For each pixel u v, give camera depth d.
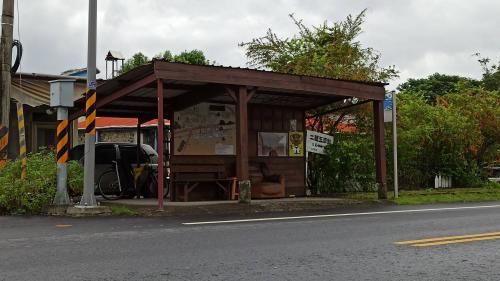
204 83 13.45
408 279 5.11
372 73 20.22
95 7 11.61
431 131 20.59
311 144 17.08
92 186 11.46
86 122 11.52
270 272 5.37
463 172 22.12
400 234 8.00
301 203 13.09
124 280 5.04
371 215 11.01
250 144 16.16
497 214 11.14
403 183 20.80
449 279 5.12
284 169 16.64
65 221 9.91
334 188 17.72
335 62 20.41
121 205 12.52
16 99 17.03
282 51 21.44
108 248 6.76
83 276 5.21
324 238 7.58
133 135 29.11
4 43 14.73
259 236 7.79
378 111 15.12
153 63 11.87
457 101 22.84
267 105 16.58
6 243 7.19
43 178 12.03
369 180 18.12
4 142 14.70
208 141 15.40
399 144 19.70
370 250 6.60
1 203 11.49
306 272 5.37
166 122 24.27
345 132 18.36
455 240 7.39
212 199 15.18
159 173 11.62
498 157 24.20
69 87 12.01
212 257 6.14
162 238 7.59
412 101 21.36
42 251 6.56
